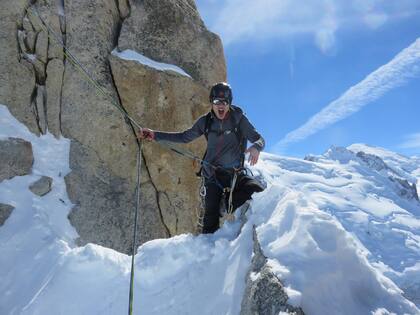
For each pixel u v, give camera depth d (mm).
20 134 8609
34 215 7664
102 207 8953
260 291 3455
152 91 9969
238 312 3873
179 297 4609
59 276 5469
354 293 3420
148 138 5930
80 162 9086
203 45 10867
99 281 5254
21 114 8781
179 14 10750
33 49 9188
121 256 5633
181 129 10164
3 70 8766
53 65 9320
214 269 4637
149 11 10492
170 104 10102
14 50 8898
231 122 5793
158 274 5062
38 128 8945
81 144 9242
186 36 10734
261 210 4723
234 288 4117
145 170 9750
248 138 5758
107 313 4793
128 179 9508
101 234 8758
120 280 5156
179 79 10227
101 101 9539
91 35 9719
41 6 9352
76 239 8242
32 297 5910
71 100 9352
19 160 8266
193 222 10133
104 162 9344
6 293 6230
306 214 3936
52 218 8070
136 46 10266
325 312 3201
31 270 6590
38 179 8312
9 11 8953
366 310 3307
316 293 3309
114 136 9523
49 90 9242
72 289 5246
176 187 10008
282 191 4723
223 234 5168
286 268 3498
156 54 10391
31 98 8984
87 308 4945
